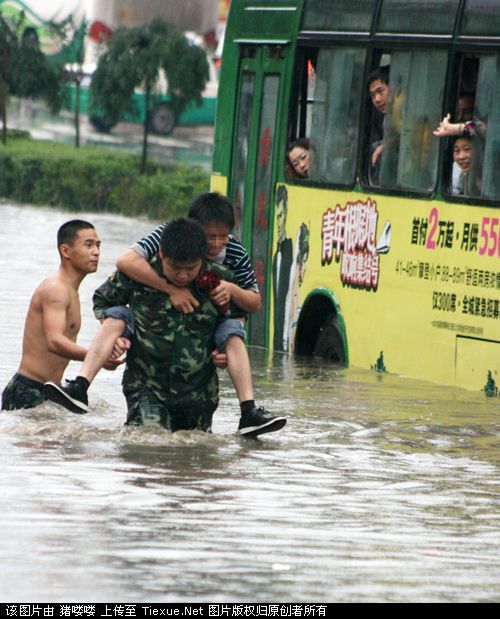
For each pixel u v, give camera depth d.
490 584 13.42
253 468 18.27
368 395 24.77
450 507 16.48
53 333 21.28
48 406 21.61
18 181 65.44
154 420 20.14
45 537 14.43
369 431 21.20
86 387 20.02
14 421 20.73
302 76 30.97
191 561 13.80
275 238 31.61
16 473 17.31
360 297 28.66
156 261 20.03
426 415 22.73
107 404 22.44
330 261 29.66
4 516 15.20
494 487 17.61
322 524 15.45
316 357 30.50
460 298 25.83
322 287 29.88
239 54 33.22
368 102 28.64
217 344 20.39
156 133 90.75
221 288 20.00
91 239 21.67
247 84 32.91
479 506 16.56
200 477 17.56
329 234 29.70
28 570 13.29
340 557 14.16
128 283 20.23
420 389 25.58
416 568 13.86
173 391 20.28
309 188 30.36
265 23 32.22
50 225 55.75
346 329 29.11
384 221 27.88
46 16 87.75
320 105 30.27
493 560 14.23
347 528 15.34
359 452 19.61
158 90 71.75
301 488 17.20
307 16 30.83
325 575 13.51
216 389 20.58
